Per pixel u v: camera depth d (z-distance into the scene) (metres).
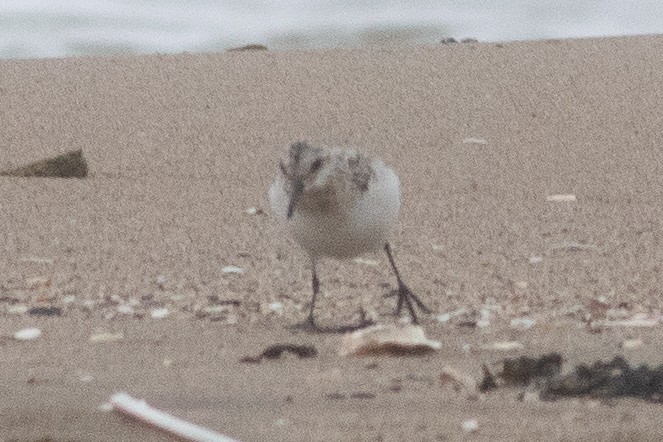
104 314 10.34
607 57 20.16
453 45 21.38
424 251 12.60
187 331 9.75
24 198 14.60
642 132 16.92
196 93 18.75
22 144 16.84
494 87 18.72
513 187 15.10
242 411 7.27
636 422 6.91
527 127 17.20
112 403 7.38
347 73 19.56
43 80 19.53
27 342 9.32
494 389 7.72
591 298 10.84
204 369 8.41
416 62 20.09
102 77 19.66
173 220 13.80
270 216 13.99
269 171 15.80
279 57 20.72
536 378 7.82
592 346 8.99
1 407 7.44
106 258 12.34
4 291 11.15
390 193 9.35
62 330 9.74
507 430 6.83
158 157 16.34
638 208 14.27
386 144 16.61
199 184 15.34
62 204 14.39
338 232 9.30
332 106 18.06
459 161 16.02
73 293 11.10
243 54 21.06
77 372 8.31
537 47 20.94
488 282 11.46
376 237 9.45
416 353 8.83
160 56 21.06
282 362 8.65
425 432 6.82
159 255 12.47
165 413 7.20
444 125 17.28
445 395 7.57
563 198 14.67
